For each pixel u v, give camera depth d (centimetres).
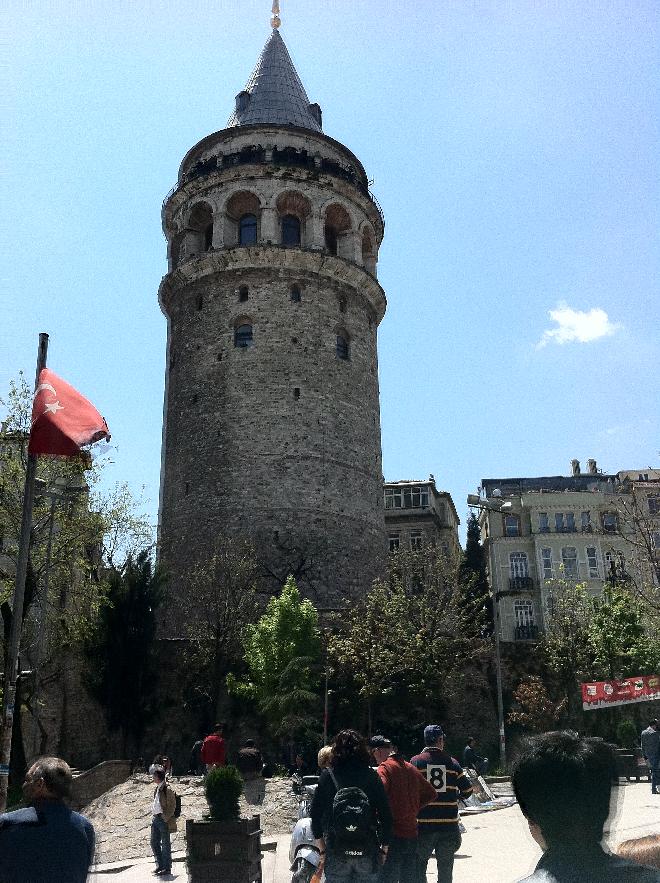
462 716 3816
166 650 3962
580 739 390
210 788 1258
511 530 6681
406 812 891
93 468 3222
